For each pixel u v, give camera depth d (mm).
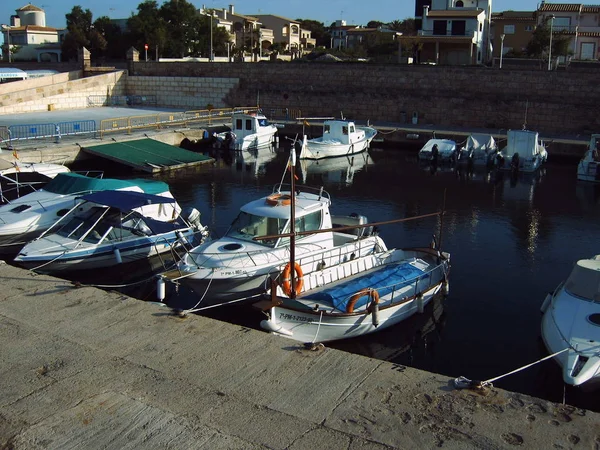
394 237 19109
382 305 11656
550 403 5926
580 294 11500
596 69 40031
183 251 16109
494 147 34625
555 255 17594
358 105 46969
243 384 6273
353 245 14188
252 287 12734
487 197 25812
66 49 77375
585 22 66688
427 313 13125
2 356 6883
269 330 10469
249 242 13477
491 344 11812
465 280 15336
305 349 7090
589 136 39906
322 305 11672
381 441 5301
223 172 30312
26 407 5844
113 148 31234
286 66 49062
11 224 15656
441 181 29438
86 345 7176
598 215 22750
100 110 48875
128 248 15047
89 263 14555
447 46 59531
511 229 20422
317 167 32906
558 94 41344
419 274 13023
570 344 9945
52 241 14578
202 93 52406
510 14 72812
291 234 10602
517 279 15477
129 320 7902
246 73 50688
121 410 5781
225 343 7234
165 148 33375
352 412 5754
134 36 72688
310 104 48531
